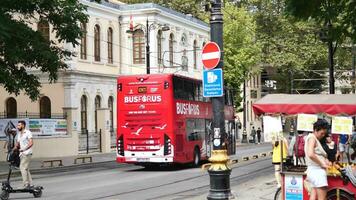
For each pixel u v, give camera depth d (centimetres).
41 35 2991
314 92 7338
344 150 2459
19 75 3070
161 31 5503
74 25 3030
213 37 1384
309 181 1160
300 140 1692
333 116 1434
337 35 1095
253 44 6569
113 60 5306
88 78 4816
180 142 2795
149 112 2755
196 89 3073
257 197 1625
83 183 2227
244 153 4447
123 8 5428
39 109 4694
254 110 1524
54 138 4006
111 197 1752
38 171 2900
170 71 5709
